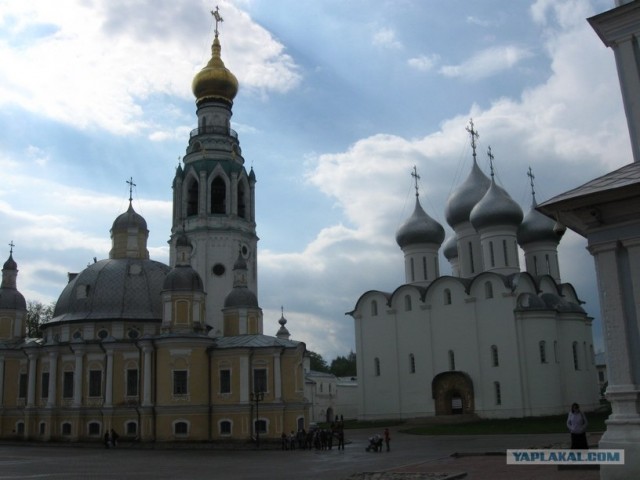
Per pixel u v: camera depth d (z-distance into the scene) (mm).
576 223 17109
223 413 62938
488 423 66312
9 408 72125
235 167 85000
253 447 56969
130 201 81562
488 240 77188
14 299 78375
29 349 70688
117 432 64812
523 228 83188
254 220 86438
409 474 25859
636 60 21203
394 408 78438
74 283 75562
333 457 42938
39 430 68875
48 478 31906
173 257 83750
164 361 63625
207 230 81188
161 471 35375
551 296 75875
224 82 88312
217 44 91125
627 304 15820
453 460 33156
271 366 64000
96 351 67750
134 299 72062
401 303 80438
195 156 84875
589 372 74688
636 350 15562
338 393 123312
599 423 57062
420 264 83188
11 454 51375
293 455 46875
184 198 83750
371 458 40312
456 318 75750
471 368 73562
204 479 30125
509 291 72188
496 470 25844
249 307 75250
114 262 75688
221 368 64188
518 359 70500
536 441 45781
